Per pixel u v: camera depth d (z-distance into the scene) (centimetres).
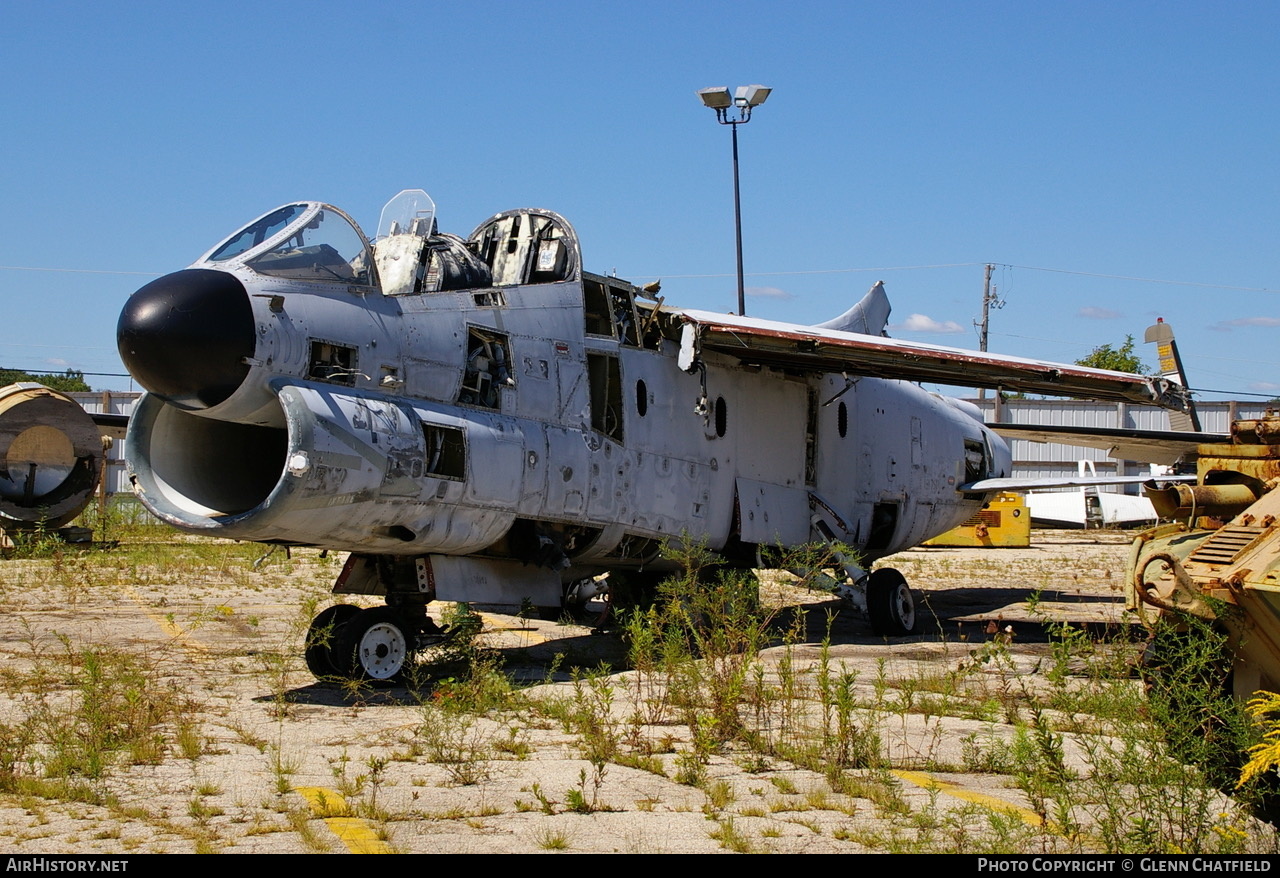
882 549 1680
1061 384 1462
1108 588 2169
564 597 1539
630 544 1267
